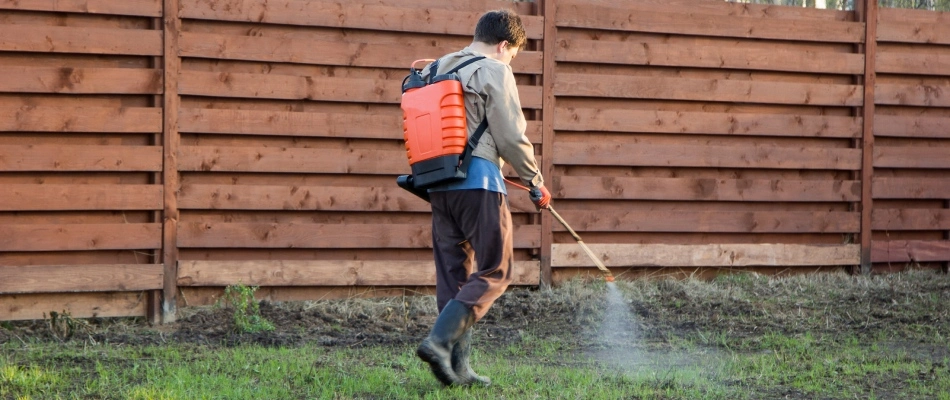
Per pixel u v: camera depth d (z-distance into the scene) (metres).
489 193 7.95
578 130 14.50
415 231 13.87
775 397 8.57
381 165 13.69
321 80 13.34
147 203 12.63
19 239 12.09
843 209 16.02
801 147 15.62
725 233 15.45
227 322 12.44
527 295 14.12
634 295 14.27
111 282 12.45
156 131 12.64
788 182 15.52
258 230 13.13
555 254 14.48
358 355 10.68
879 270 16.11
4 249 12.03
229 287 12.92
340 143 13.60
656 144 14.94
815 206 15.84
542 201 8.48
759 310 13.61
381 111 13.75
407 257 13.98
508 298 13.90
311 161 13.36
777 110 15.55
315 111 13.47
